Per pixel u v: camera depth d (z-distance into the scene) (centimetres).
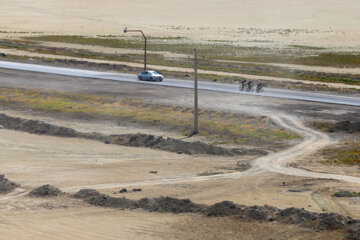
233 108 13475
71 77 17875
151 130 11706
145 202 6219
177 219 5619
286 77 19638
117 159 9356
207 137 11069
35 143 10512
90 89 15925
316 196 6694
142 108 13662
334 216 5116
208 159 9381
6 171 8375
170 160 9306
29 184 7606
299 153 9650
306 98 14675
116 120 12606
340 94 15475
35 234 5272
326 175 8088
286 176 8056
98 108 13762
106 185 7588
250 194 6931
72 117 12988
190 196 6825
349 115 12706
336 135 11000
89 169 8619
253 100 14400
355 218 5588
